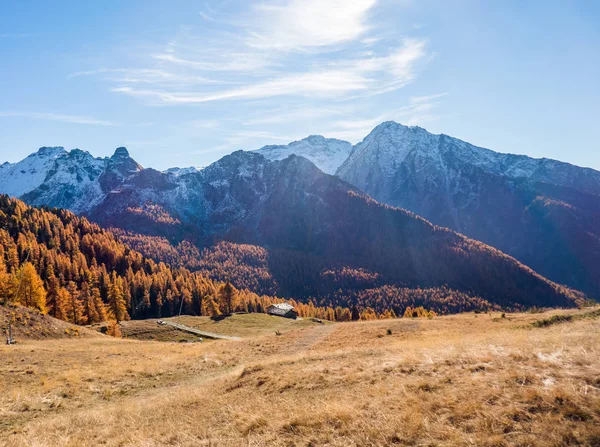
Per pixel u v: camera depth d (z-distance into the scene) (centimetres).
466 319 6091
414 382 1459
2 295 7888
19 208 18525
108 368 3403
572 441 854
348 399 1431
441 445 948
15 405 2317
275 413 1441
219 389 2267
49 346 4584
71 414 2144
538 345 1769
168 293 15650
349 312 16712
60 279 13175
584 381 1156
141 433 1530
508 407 1059
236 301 13762
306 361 2566
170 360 3841
